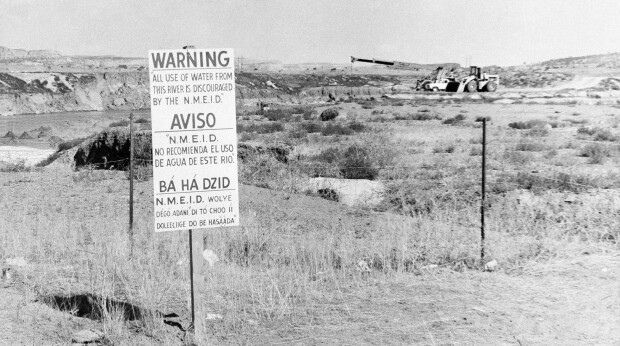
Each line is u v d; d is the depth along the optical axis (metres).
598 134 30.27
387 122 39.53
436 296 8.20
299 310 8.00
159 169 7.20
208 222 7.36
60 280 9.26
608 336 6.84
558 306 7.69
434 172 20.33
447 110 46.88
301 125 38.41
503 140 29.56
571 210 12.80
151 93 7.13
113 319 7.70
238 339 7.23
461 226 11.70
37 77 174.12
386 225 12.34
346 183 18.08
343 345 6.89
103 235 11.97
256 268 10.05
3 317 7.66
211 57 7.23
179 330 7.53
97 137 27.48
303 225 12.97
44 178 20.39
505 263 9.44
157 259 10.30
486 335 6.95
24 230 12.13
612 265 9.14
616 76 128.38
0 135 69.38
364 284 8.88
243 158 22.00
